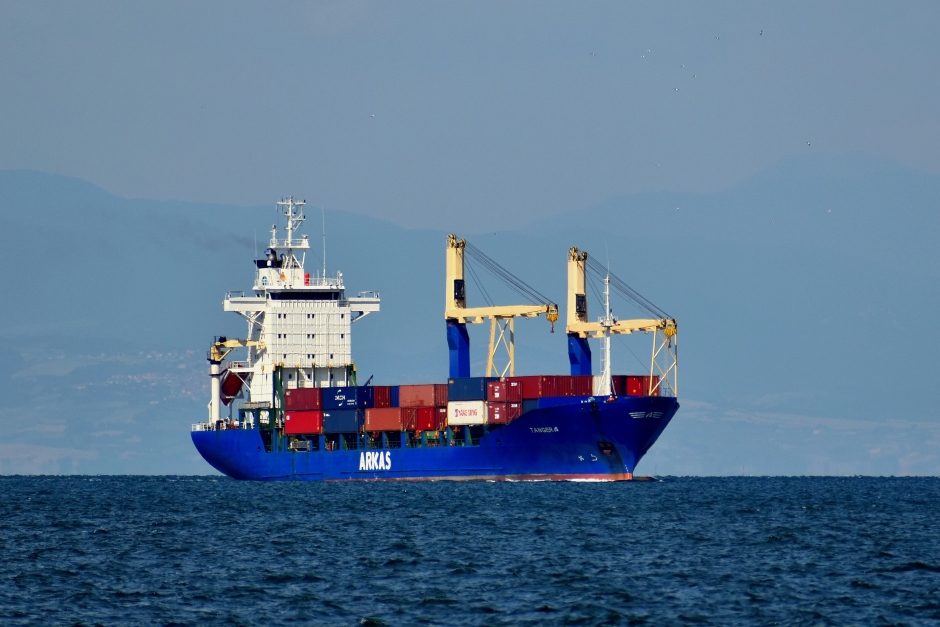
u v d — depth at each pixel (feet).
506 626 632.38
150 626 635.25
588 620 643.86
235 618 650.84
